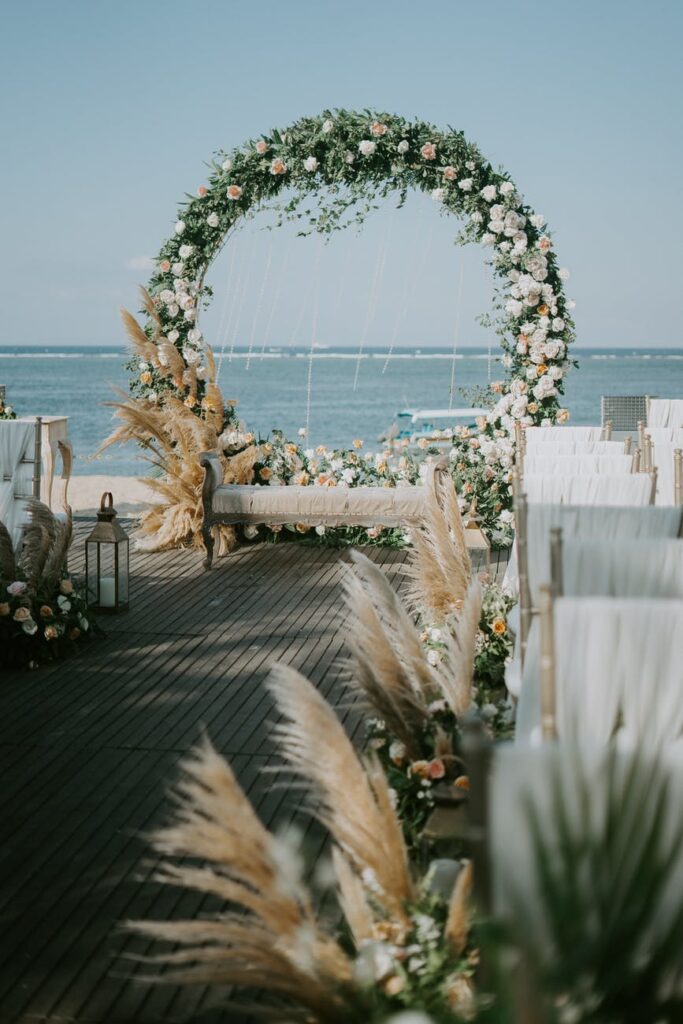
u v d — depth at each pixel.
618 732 2.60
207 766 2.33
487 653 5.11
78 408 45.72
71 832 3.73
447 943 2.44
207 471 8.12
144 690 5.30
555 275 9.23
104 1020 2.69
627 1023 1.91
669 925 1.90
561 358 9.24
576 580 3.43
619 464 6.01
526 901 1.89
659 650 2.57
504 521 8.98
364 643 3.58
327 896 3.22
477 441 9.24
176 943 3.04
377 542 9.19
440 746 3.41
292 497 8.12
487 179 9.09
